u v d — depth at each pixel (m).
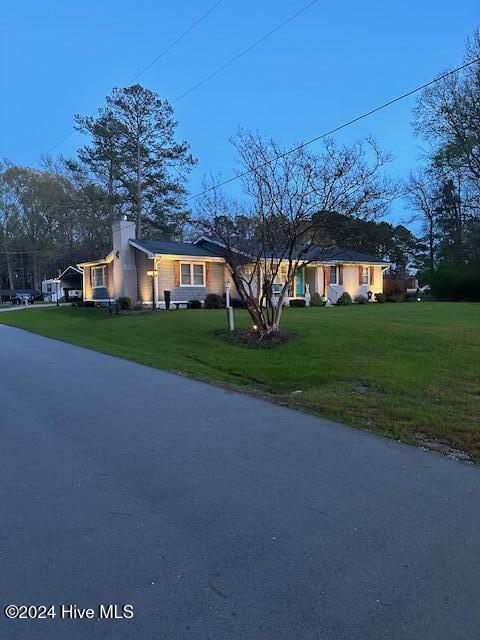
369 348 10.19
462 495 3.84
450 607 2.52
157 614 2.49
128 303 24.02
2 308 40.94
